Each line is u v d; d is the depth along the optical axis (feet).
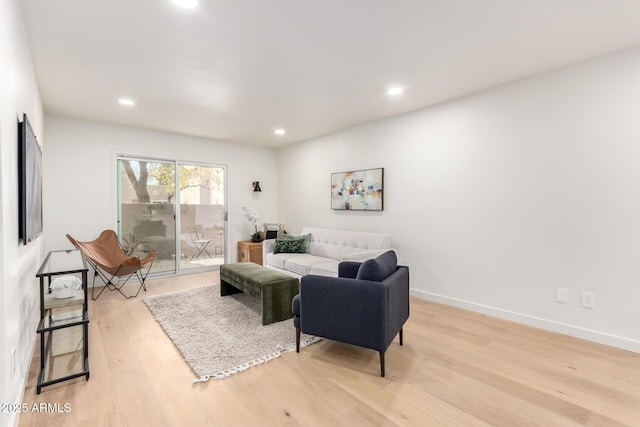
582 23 6.76
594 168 8.49
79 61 8.40
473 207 10.98
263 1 5.98
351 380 6.82
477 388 6.51
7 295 4.92
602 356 7.80
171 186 16.87
